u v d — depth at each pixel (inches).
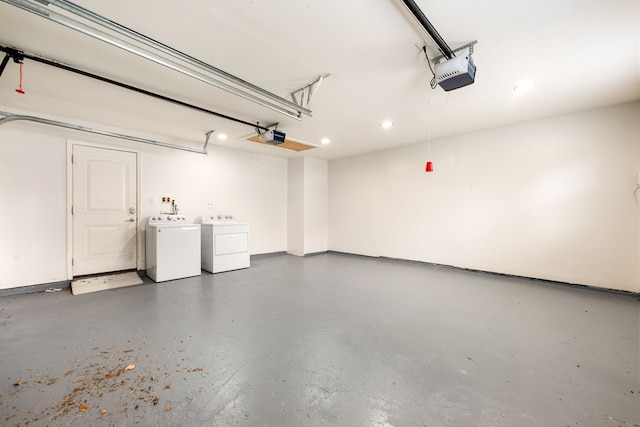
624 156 122.5
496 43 78.5
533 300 118.4
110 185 152.6
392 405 55.1
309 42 77.6
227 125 149.8
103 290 132.7
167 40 76.5
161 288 136.8
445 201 179.6
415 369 67.6
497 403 55.6
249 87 92.5
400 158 202.2
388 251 211.9
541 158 143.0
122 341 81.7
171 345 79.4
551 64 89.9
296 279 155.4
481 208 164.2
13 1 49.8
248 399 56.9
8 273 124.6
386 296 124.5
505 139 154.2
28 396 57.3
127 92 107.5
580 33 73.9
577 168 133.4
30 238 129.5
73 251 141.3
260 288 137.3
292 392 59.1
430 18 68.2
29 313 103.2
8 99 114.7
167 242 151.0
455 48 81.0
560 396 57.7
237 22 69.1
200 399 56.8
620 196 123.5
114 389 59.8
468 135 168.2
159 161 170.6
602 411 53.4
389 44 78.5
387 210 211.5
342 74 95.3
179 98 114.4
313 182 242.4
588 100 118.8
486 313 104.0
